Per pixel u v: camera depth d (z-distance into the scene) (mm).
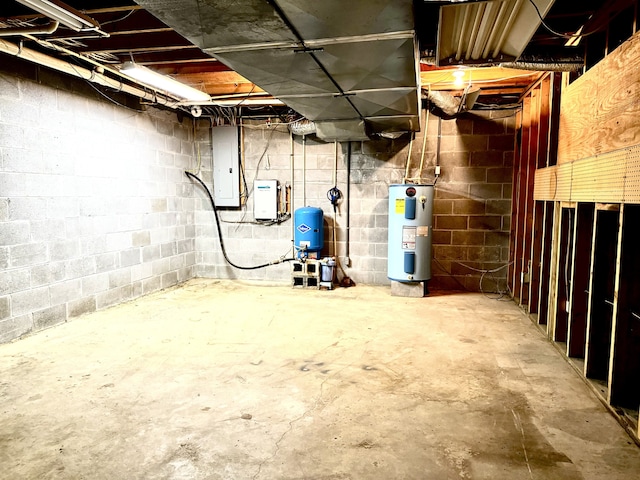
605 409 2135
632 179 1852
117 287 4230
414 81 2859
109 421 2018
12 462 1700
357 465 1685
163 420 2029
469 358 2811
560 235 3018
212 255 5645
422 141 4914
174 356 2846
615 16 2271
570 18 2633
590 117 2455
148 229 4699
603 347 2400
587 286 2697
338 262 5289
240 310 4035
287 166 5332
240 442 1848
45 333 3312
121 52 3125
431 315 3854
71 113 3617
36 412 2098
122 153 4258
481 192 4809
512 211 4684
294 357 2830
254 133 5383
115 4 2395
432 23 2492
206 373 2570
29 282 3256
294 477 1614
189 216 5531
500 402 2209
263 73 2688
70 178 3621
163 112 4922
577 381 2461
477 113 4746
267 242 5480
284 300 4438
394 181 5055
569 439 1866
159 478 1610
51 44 2941
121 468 1669
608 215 2338
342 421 2020
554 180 3111
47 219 3402
